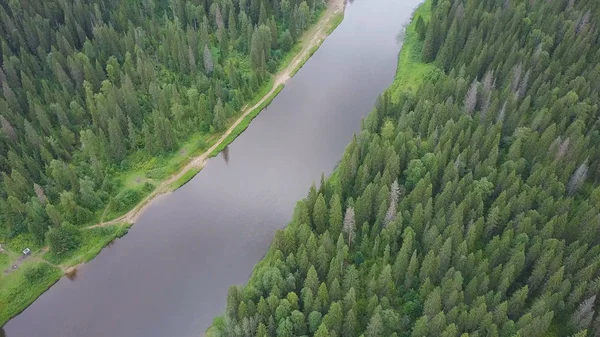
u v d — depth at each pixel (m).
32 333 109.06
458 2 178.88
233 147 152.50
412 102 143.50
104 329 109.06
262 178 142.62
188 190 138.88
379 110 142.00
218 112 151.12
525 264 99.38
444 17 172.12
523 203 105.94
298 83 176.25
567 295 94.00
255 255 122.06
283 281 96.88
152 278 118.00
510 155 120.00
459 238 100.00
